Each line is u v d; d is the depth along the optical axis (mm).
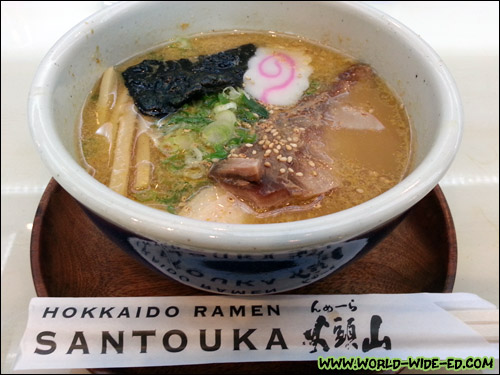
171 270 157
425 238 214
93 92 223
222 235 124
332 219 130
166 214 130
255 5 264
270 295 170
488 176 280
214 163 192
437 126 174
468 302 169
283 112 227
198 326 159
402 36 222
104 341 153
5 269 212
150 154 199
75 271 193
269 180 179
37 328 153
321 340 160
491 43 381
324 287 192
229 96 225
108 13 227
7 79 328
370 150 206
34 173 260
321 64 258
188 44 266
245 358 156
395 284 195
